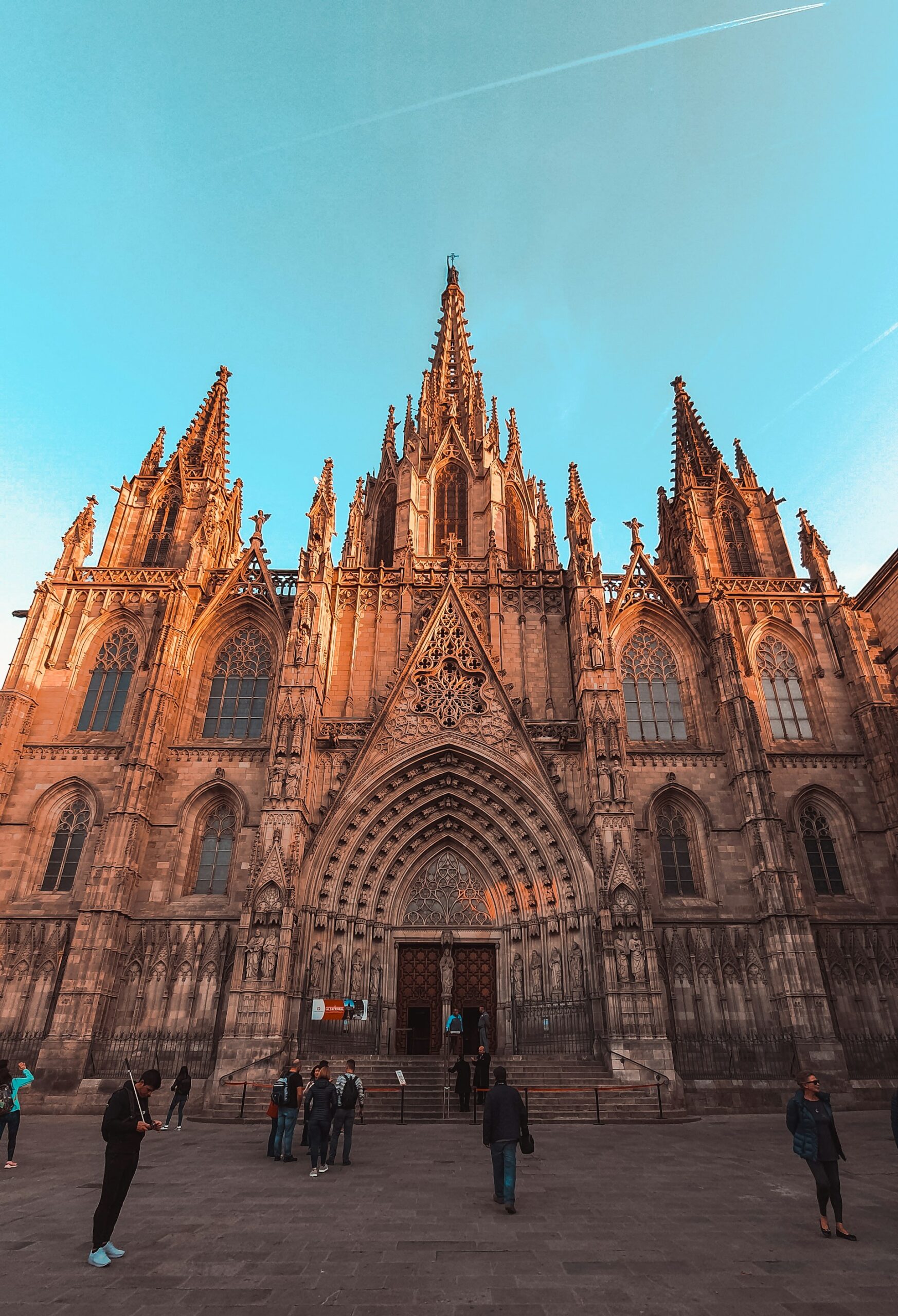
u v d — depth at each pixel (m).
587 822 40.47
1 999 38.56
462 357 76.38
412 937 41.88
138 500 58.94
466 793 43.75
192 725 47.69
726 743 45.88
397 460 67.56
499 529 60.03
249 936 35.22
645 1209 14.72
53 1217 13.95
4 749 44.53
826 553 54.53
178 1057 36.72
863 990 39.97
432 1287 10.14
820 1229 13.20
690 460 64.69
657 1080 32.38
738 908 41.41
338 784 42.12
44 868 42.78
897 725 46.81
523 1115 15.49
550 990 38.75
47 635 49.41
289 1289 10.05
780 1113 33.25
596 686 42.69
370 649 49.41
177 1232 12.91
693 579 53.56
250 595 51.59
